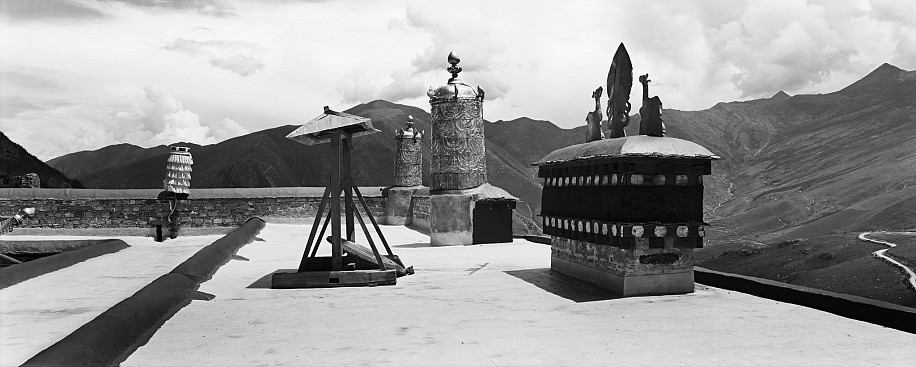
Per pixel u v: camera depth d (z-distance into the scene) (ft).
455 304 22.76
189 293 24.06
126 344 16.06
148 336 17.63
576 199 28.12
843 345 16.65
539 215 32.17
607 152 24.86
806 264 269.03
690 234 24.48
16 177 77.15
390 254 31.81
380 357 15.33
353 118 27.99
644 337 17.52
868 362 14.99
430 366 14.51
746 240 431.43
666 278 24.94
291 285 26.94
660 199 24.52
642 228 23.72
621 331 18.30
